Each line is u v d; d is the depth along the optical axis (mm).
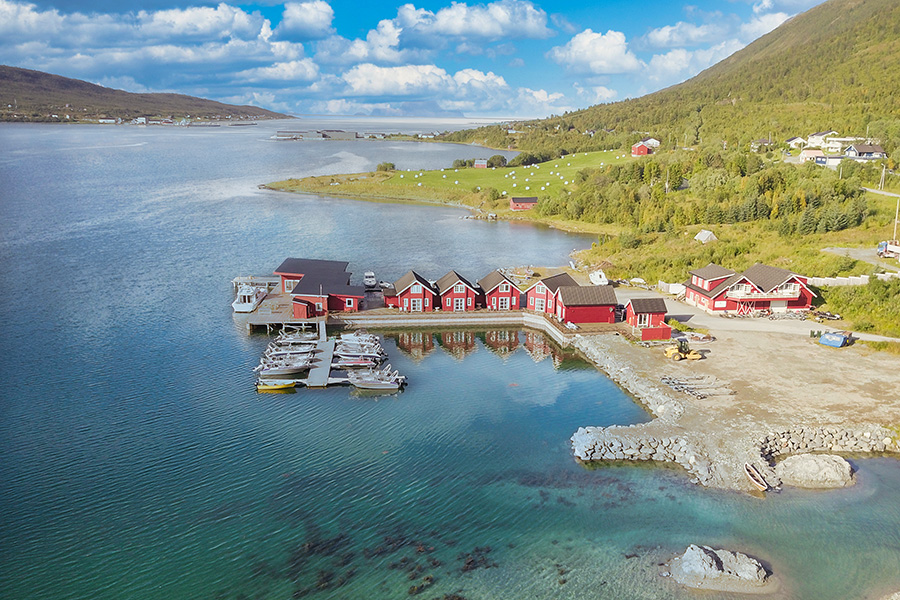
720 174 139000
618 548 35594
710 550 34469
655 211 126750
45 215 136250
